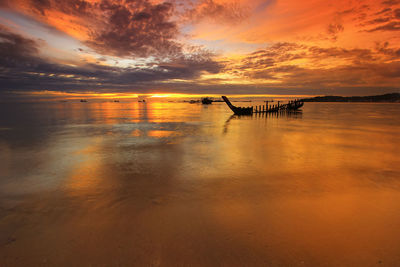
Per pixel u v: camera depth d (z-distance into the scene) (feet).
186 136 46.47
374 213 13.52
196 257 9.78
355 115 116.47
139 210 14.28
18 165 25.17
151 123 74.54
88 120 85.76
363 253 9.83
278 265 9.20
